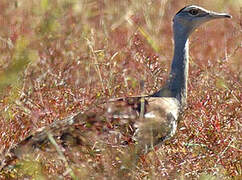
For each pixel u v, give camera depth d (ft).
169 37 50.19
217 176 30.76
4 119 32.60
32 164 29.07
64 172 28.68
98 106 31.40
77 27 48.60
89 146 29.45
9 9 49.32
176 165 30.32
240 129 34.76
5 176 29.32
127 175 29.22
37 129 31.01
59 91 37.19
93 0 52.90
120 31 47.37
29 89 36.94
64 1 50.52
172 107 33.65
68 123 30.53
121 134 29.71
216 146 32.53
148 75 38.91
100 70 40.27
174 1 54.24
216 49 48.47
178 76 35.19
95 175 28.78
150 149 31.78
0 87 22.40
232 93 37.50
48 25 41.78
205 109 35.17
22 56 23.59
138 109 31.94
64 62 42.06
